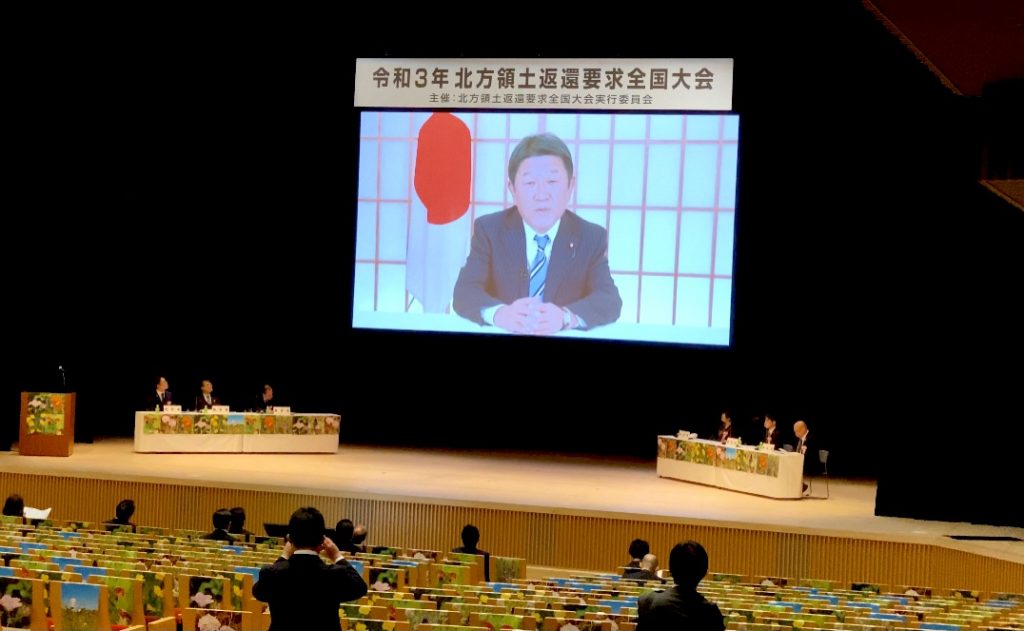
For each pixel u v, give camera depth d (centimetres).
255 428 1948
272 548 991
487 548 1541
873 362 1923
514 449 2139
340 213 2017
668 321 1842
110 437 2062
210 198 2050
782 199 1872
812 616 762
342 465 1848
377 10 1909
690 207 1831
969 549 1365
